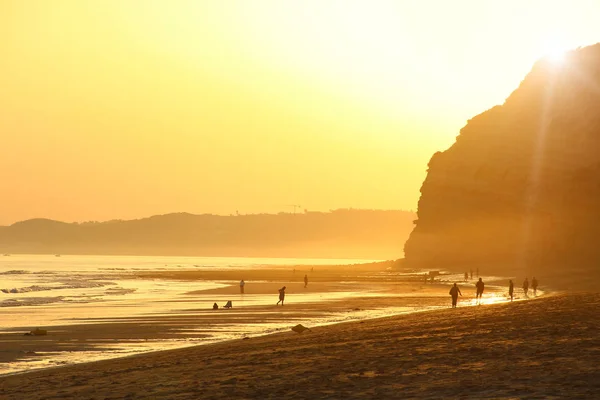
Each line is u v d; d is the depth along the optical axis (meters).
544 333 27.95
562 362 19.61
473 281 124.50
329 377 19.91
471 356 22.39
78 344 37.38
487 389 16.17
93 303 72.25
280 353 27.34
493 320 36.50
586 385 15.84
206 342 37.69
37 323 49.53
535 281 80.38
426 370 19.98
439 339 28.56
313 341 31.89
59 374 25.81
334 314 55.06
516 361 20.52
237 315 55.09
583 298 51.34
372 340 30.25
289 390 18.08
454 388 16.66
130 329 44.88
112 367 27.00
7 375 27.11
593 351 21.64
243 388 18.86
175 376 22.52
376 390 17.16
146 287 112.88
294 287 107.62
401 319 44.09
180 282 134.38
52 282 137.50
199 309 62.50
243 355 27.67
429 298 77.00
